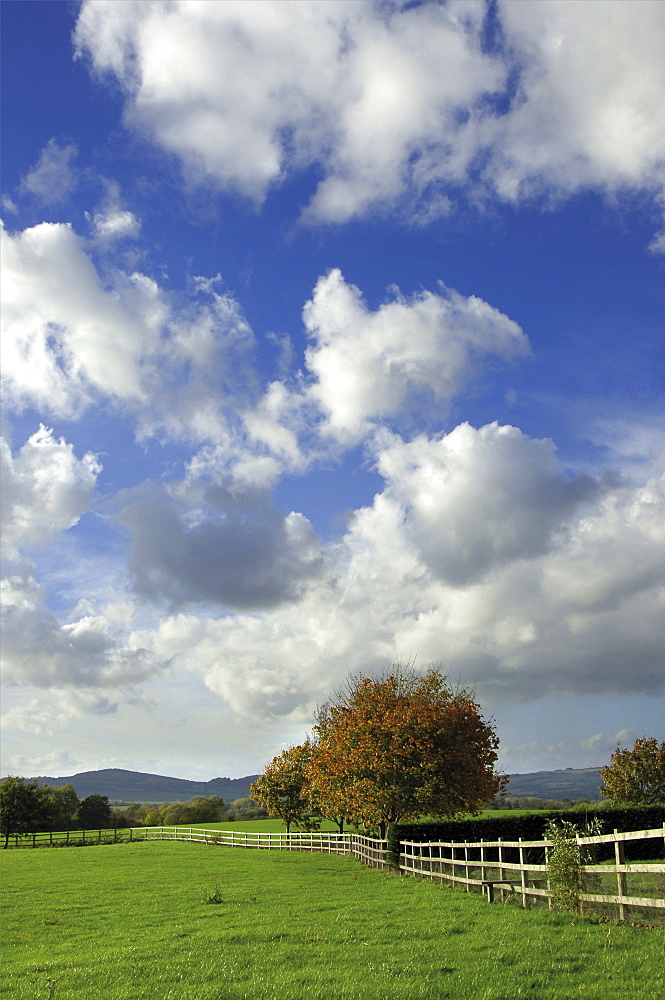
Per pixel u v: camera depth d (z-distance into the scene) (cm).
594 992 933
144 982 1212
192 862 4322
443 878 2434
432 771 3784
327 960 1295
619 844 1346
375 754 3841
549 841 1590
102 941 1769
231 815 12400
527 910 1631
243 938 1608
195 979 1209
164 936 1745
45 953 1639
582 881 1497
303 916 1920
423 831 3469
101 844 6631
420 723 3859
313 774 4625
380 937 1491
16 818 7700
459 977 1075
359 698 4228
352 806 4028
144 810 13350
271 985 1114
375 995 1009
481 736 3984
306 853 4969
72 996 1138
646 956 1072
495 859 3108
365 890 2544
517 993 955
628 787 5119
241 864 4103
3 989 1219
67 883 3275
